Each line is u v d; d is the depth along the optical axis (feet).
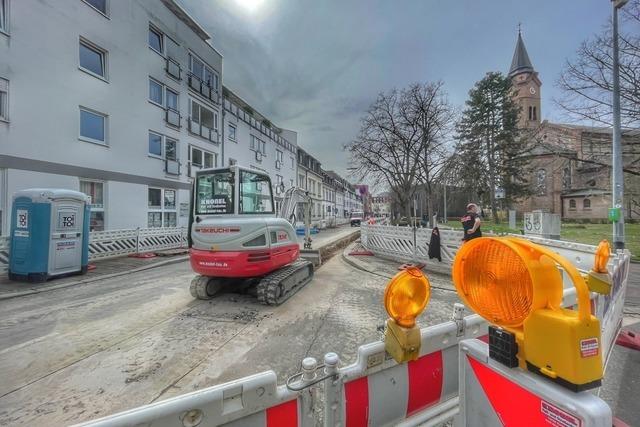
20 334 13.80
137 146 42.34
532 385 3.57
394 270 28.73
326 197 154.61
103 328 14.48
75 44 34.14
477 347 4.46
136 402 8.98
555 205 126.93
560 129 51.34
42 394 9.36
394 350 4.73
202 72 58.65
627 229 73.56
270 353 11.85
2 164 28.02
